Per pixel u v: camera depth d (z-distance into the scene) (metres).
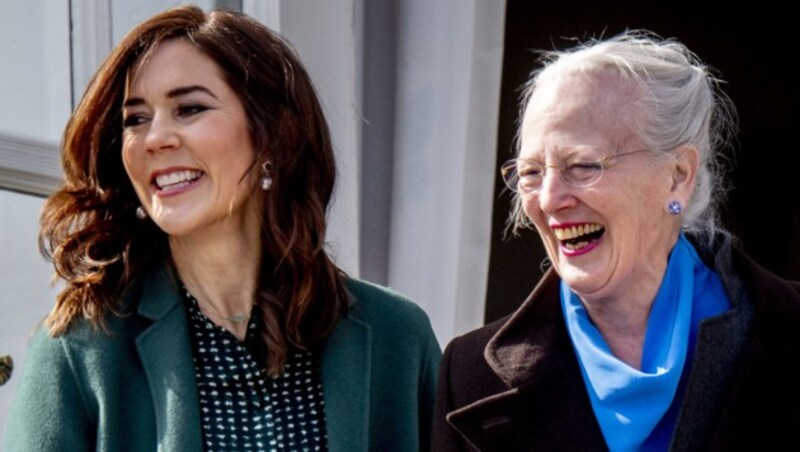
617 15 11.83
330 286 6.41
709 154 5.58
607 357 5.41
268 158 6.20
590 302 5.54
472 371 5.89
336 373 6.31
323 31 8.95
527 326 5.89
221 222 6.18
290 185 6.33
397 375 6.63
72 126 6.23
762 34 12.29
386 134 9.70
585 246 5.39
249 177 6.20
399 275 9.62
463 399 5.85
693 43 12.22
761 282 5.47
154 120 6.01
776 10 12.32
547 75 5.49
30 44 8.38
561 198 5.29
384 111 9.70
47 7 8.42
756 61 12.30
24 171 8.16
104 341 6.02
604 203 5.22
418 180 9.56
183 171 6.02
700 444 5.25
